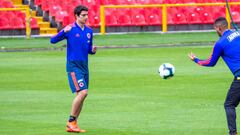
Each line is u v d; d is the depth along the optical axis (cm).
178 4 8269
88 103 3809
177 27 8462
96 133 3005
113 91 4262
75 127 3028
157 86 4456
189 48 6956
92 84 4578
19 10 7838
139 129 3081
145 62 5822
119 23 8250
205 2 9056
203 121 3253
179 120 3284
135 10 8369
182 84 4525
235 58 2797
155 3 8812
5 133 3012
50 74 5122
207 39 7638
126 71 5244
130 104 3766
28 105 3778
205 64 2862
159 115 3425
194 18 8544
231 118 2797
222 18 2847
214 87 4372
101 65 5653
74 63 3031
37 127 3150
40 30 8044
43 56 6362
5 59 6150
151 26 8381
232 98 2800
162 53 6519
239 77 2780
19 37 7812
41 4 8356
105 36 7888
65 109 3638
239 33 2830
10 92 4272
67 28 3025
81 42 3031
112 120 3306
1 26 7806
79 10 3033
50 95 4131
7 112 3559
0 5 8225
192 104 3738
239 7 8738
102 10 8031
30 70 5362
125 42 7325
